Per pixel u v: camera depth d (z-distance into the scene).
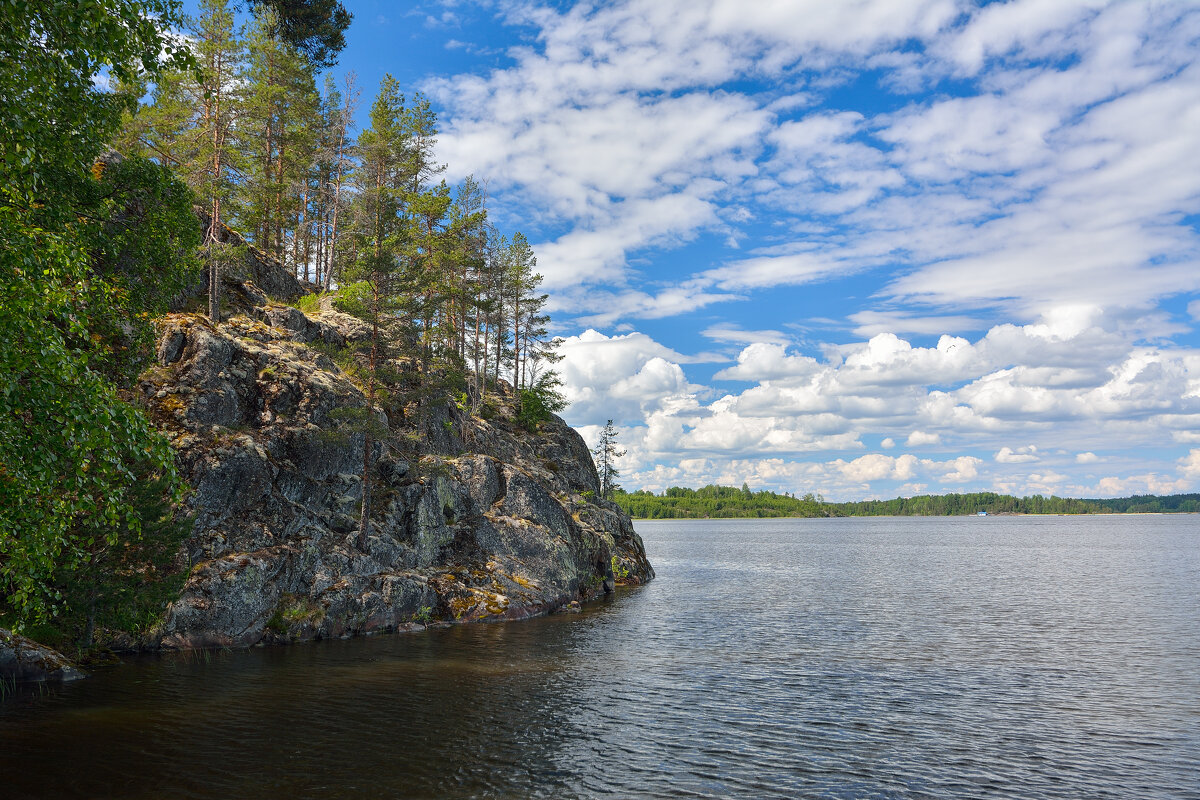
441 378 50.03
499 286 85.50
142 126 45.91
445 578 45.19
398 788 16.16
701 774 17.84
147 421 12.97
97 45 12.27
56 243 12.48
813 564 98.88
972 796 16.81
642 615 47.91
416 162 68.56
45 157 13.83
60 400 11.98
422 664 30.14
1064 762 19.19
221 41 47.56
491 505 53.66
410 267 54.66
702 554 123.56
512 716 22.48
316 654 31.81
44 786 15.43
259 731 20.05
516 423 79.75
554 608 49.44
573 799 15.98
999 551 129.25
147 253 25.08
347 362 51.41
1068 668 31.34
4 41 11.45
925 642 37.84
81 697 22.89
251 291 51.38
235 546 34.97
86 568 26.59
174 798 15.07
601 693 25.91
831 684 28.02
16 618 14.95
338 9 46.78
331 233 76.69
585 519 67.38
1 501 12.40
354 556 39.88
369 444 42.88
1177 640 38.53
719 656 33.53
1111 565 93.38
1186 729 22.28
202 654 30.86
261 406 40.50
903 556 116.00
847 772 18.23
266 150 64.75
